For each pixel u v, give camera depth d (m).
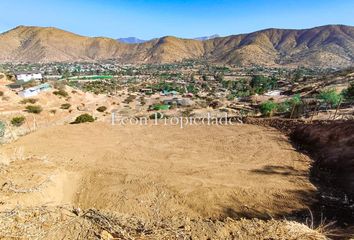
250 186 11.55
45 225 5.48
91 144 17.53
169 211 9.60
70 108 47.06
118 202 10.12
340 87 48.34
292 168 13.59
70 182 11.41
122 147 17.11
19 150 14.62
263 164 14.16
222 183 11.84
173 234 5.40
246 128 22.06
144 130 21.81
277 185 11.65
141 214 9.32
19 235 5.04
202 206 9.99
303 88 59.06
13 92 47.09
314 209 9.78
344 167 12.62
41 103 46.84
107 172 12.85
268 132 20.55
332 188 11.42
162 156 15.52
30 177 10.00
